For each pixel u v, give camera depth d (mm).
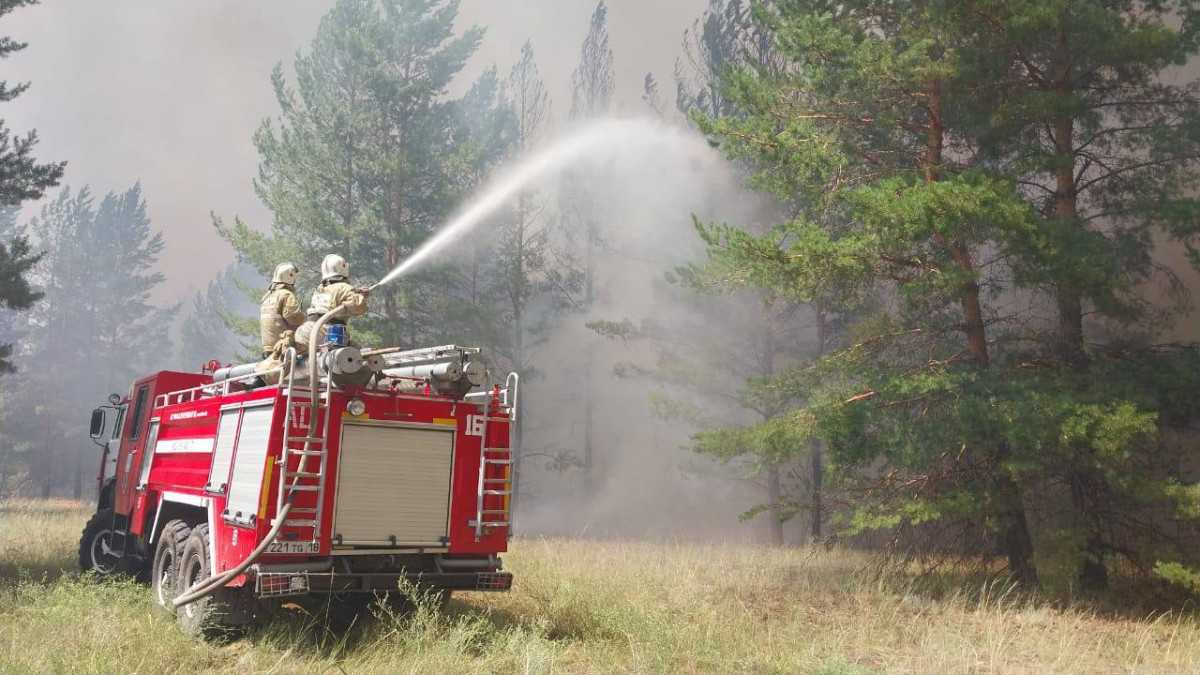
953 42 11328
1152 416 9211
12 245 21266
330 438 6684
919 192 9875
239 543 6738
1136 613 9828
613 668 6559
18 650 6152
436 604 7141
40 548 13461
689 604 9391
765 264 11109
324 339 7191
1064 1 10094
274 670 6023
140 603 7977
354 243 24031
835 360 12359
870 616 9156
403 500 6902
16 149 21141
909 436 10820
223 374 8672
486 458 7277
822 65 11766
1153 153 11281
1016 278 10945
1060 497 11391
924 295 11820
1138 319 11164
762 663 6855
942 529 12125
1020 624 9102
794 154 11359
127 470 10562
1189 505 9188
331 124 23922
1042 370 11203
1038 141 11922
